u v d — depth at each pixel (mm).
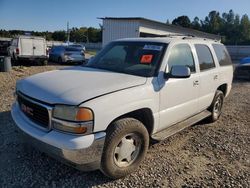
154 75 4012
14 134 4879
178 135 5383
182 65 4309
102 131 3254
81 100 3125
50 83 3584
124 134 3490
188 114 4934
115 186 3500
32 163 3928
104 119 3236
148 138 3854
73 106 3086
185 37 5215
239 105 8328
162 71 4105
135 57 4398
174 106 4395
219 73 5867
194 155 4523
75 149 3031
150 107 3857
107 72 4113
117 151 3521
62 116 3121
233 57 44188
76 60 22656
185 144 4957
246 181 3795
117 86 3518
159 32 28844
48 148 3184
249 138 5422
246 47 49688
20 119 3643
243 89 11352
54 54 23125
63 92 3271
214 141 5160
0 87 9523
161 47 4359
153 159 4281
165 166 4082
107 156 3371
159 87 3992
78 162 3131
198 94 5086
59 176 3646
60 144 3045
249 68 13672
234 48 50719
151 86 3873
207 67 5469
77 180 3578
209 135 5465
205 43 5605
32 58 20391
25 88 3660
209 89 5523
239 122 6488
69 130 3090
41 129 3303
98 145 3199
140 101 3664
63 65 21812
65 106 3109
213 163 4285
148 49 4414
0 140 4617
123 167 3627
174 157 4402
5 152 4211
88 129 3123
